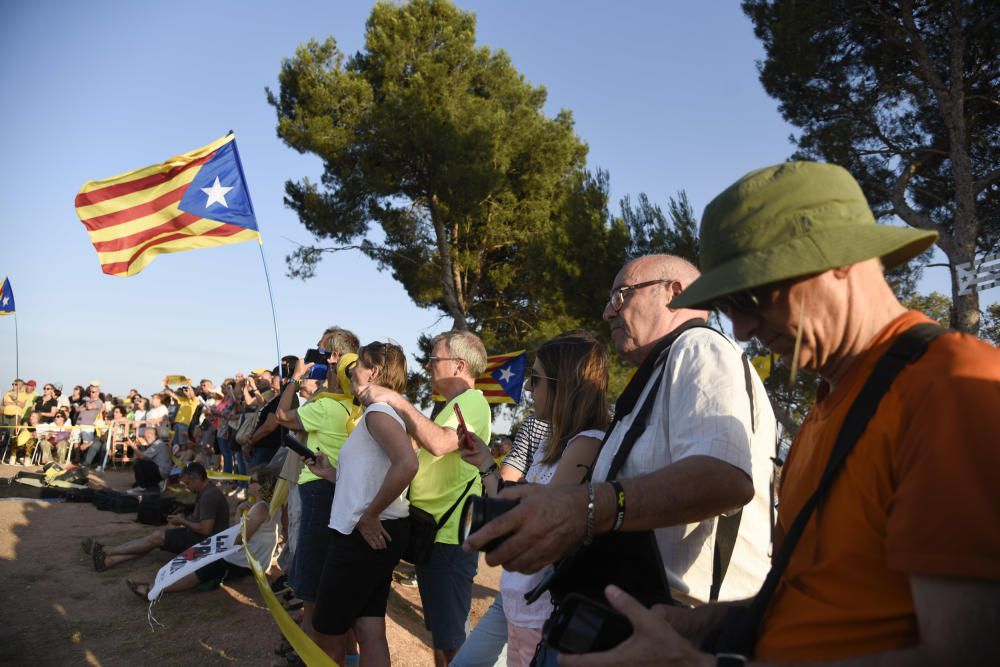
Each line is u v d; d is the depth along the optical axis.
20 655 4.16
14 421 15.16
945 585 0.81
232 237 6.20
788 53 13.80
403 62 18.72
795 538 1.06
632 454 1.68
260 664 4.15
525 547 1.18
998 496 0.79
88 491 9.22
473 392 3.60
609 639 1.14
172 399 15.54
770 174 1.18
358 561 3.00
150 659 4.18
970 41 12.87
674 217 14.01
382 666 3.03
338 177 19.11
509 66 20.16
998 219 13.14
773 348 1.20
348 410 4.03
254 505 5.55
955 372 0.89
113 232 6.14
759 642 1.06
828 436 1.10
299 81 18.59
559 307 15.47
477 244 19.95
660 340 1.81
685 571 1.76
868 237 1.07
